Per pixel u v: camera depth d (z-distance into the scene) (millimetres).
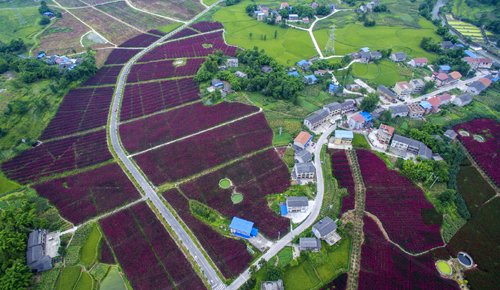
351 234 105375
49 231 108938
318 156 139000
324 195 119688
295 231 106812
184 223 111000
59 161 139875
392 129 142250
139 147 147000
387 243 102250
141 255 101062
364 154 139125
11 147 146750
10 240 98438
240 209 115250
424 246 101188
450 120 160625
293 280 93188
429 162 128500
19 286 89062
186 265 97812
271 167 133250
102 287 93250
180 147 145750
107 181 128875
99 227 110000
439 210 112250
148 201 119750
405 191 120438
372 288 90062
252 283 91375
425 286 90188
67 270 97312
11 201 120812
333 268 96000
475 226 107625
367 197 118500
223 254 100500
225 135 152250
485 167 131500
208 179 128375
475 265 95312
